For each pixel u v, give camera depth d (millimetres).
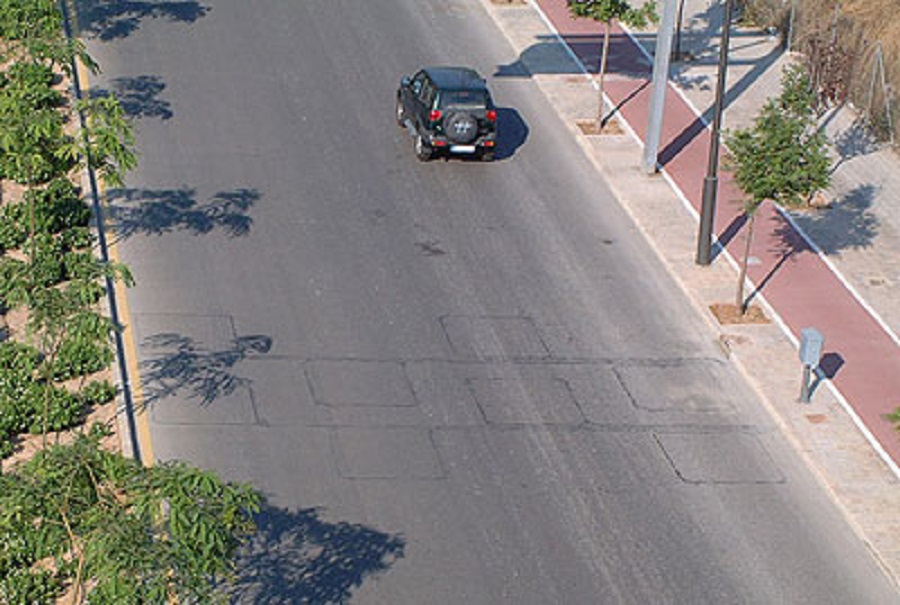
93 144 30969
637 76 45031
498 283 33594
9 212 33594
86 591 22891
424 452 27469
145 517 17984
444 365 30266
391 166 38625
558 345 31391
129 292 31859
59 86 40875
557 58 45938
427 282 33375
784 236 36500
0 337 29719
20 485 18406
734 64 46406
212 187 36656
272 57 44188
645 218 36938
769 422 29328
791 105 36562
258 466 26641
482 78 43188
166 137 38844
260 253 33906
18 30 38594
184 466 18203
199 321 31047
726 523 26219
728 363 31266
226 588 23484
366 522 25422
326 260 33875
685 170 39375
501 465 27297
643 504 26547
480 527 25547
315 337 30859
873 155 41188
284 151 38781
